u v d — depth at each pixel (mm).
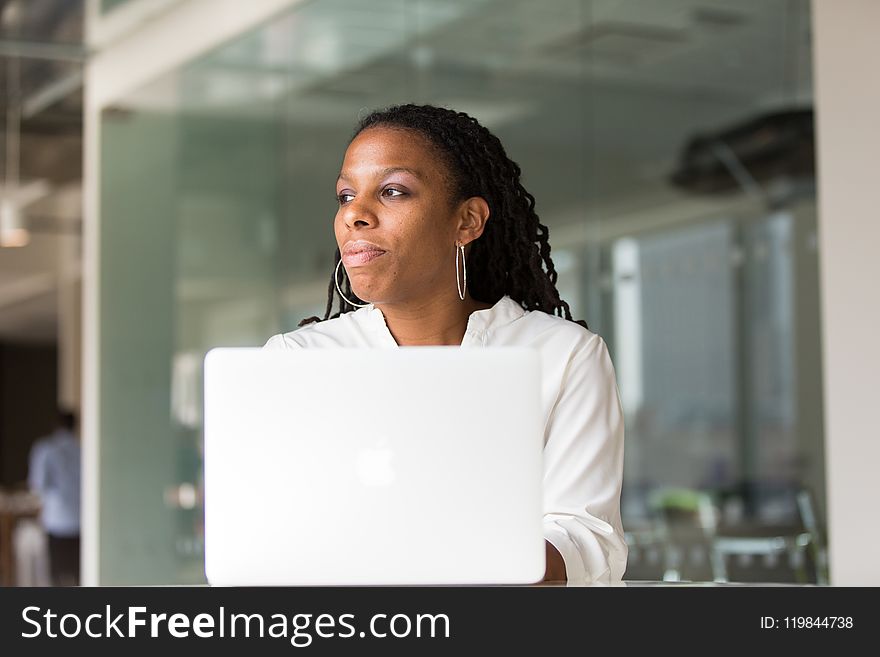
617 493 1687
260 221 5266
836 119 3689
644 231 5711
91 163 5543
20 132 6090
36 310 15156
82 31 5273
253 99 5277
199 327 5359
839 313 3672
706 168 5773
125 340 5496
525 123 5445
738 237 5906
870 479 3578
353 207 1677
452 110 1785
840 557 3658
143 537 5398
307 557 1276
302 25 5207
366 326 1776
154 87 5430
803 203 5922
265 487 1278
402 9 5184
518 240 1881
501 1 5230
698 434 5867
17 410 20609
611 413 1720
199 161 5363
